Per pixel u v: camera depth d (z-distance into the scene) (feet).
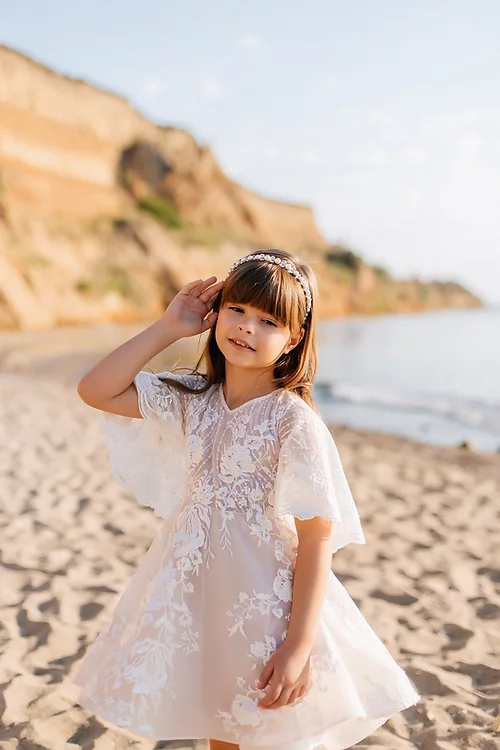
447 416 41.34
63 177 163.53
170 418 6.48
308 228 273.33
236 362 6.12
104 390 6.34
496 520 17.39
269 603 5.74
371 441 29.91
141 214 178.60
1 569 13.00
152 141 196.34
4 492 18.20
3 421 29.32
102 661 6.30
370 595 12.39
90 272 137.18
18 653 9.92
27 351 72.43
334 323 181.47
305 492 5.62
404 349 102.63
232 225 203.21
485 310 360.89
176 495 6.64
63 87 169.78
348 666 5.95
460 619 11.35
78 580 12.59
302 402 6.15
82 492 18.40
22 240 125.18
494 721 8.33
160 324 6.53
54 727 8.16
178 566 5.98
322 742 6.24
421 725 8.36
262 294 6.04
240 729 5.65
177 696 5.71
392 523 16.89
